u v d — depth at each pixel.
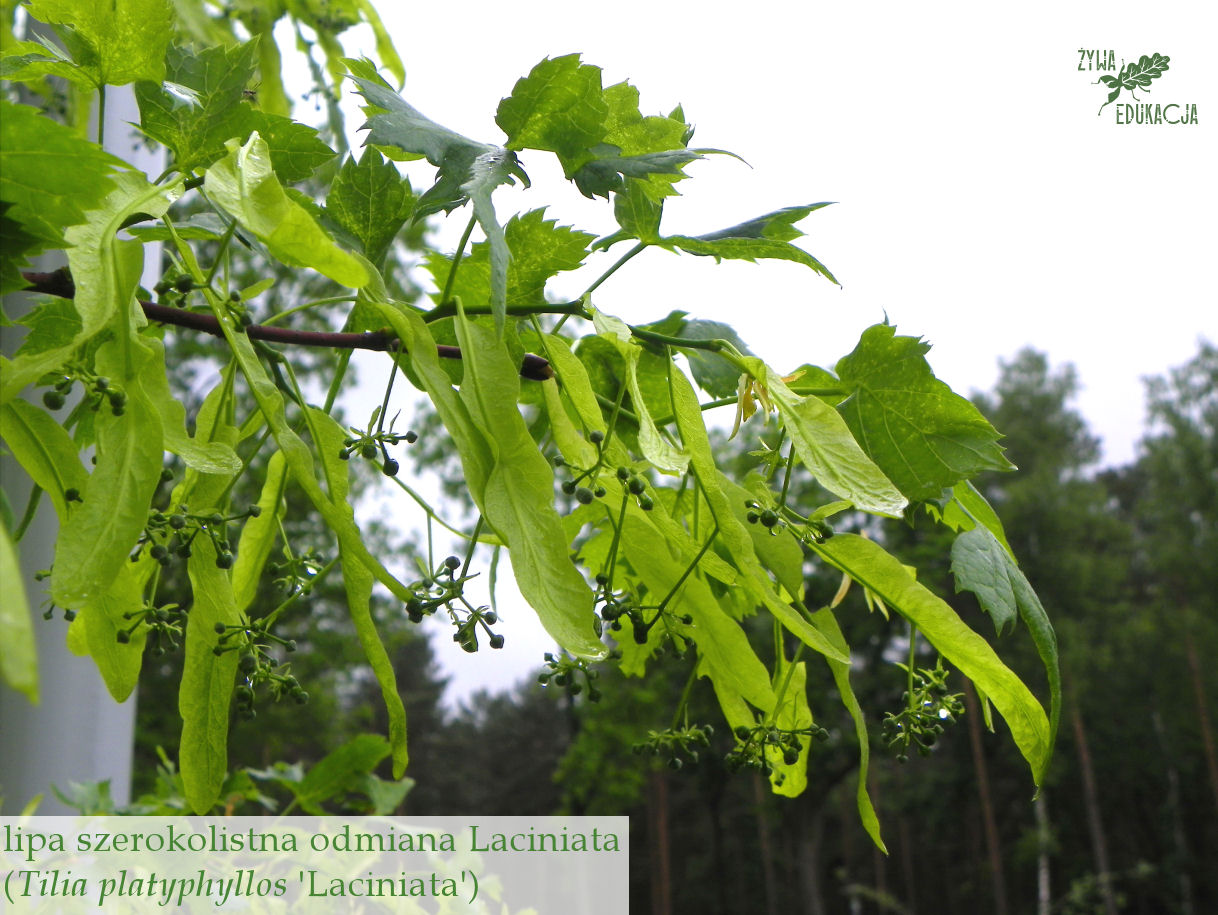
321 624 5.54
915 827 12.64
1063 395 12.61
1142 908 10.16
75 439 0.43
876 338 0.46
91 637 0.36
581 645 0.34
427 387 0.35
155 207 0.34
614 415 0.39
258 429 0.42
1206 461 10.41
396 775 0.36
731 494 0.40
